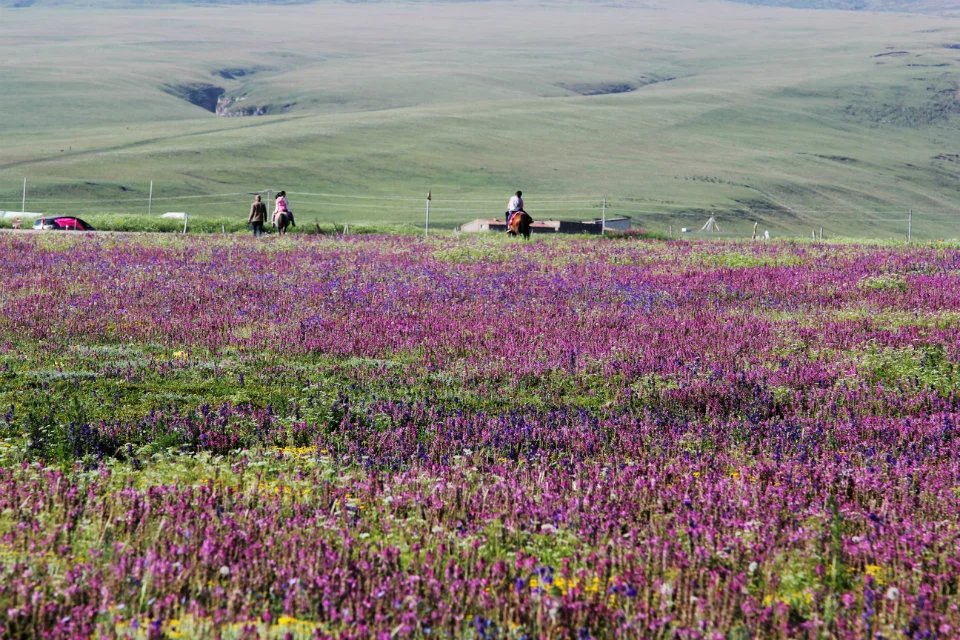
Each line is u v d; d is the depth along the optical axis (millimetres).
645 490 22484
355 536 19328
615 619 15711
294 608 16031
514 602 16062
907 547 19391
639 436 29359
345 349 41750
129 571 16609
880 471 25047
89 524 19578
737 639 15555
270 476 24875
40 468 24203
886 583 18094
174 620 15328
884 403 34375
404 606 15789
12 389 34938
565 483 23469
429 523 20109
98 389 35188
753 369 38625
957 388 36812
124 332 44656
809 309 51812
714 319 48406
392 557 17750
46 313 48062
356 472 24891
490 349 41781
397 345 42625
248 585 16625
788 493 22844
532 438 28859
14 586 15695
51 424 30203
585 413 32062
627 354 40750
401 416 31750
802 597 17406
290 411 32406
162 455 26578
